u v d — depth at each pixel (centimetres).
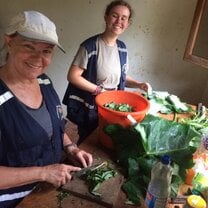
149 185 103
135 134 128
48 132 125
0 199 116
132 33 281
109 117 142
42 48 114
